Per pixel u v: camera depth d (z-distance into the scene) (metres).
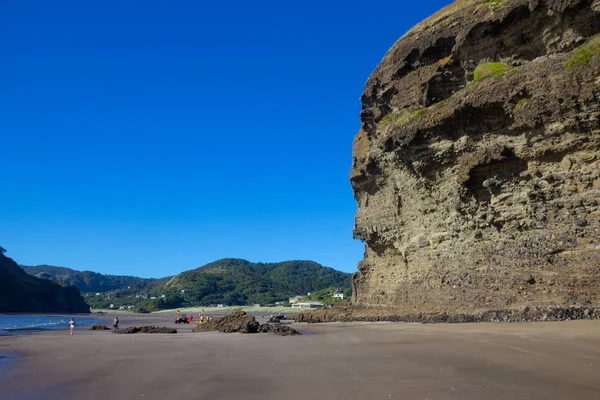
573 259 19.92
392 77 32.28
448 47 29.44
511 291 21.95
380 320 28.52
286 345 16.44
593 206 19.77
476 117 24.67
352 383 8.99
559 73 21.25
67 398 8.69
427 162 27.41
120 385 9.77
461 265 25.08
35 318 98.12
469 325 19.14
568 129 20.77
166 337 23.48
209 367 11.76
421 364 10.60
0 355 16.50
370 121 35.25
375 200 34.88
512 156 22.91
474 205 24.72
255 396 8.31
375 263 35.16
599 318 17.50
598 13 20.83
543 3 22.86
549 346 11.75
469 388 8.05
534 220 21.81
